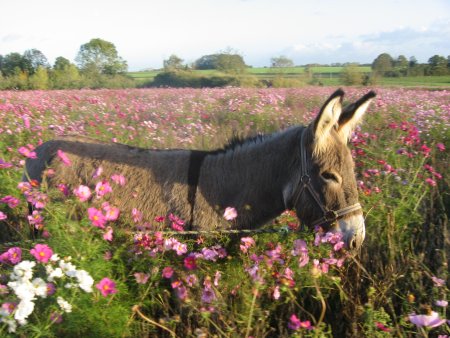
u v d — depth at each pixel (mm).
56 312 2721
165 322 2936
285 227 3768
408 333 3107
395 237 4199
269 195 3598
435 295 3328
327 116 3176
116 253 3258
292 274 3236
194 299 3176
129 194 3732
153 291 3299
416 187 5098
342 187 3232
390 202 4508
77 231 3295
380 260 4016
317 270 3043
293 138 3500
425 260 4105
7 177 5090
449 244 4086
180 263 3439
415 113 9953
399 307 3615
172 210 3656
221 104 13867
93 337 2879
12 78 33031
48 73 37375
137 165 3836
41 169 4055
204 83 36531
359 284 3756
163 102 14523
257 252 3689
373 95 3289
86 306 2857
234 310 3131
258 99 13742
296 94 16766
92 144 4078
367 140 7047
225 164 3689
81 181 3850
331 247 3434
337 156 3250
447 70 45281
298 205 3402
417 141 6562
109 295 3002
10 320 2527
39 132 7551
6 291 2742
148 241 3350
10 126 8336
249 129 8883
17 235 4746
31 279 2957
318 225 3314
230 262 3477
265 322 3201
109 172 3838
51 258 2867
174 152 3893
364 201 4516
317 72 61250
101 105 12172
